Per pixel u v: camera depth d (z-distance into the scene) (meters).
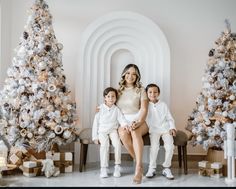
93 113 4.94
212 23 5.16
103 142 3.99
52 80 4.07
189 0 5.18
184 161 4.11
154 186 3.41
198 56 5.14
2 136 4.20
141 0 5.14
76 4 5.09
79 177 3.84
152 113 4.14
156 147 3.99
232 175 3.70
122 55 5.18
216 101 4.06
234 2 5.13
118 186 3.39
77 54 5.01
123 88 4.36
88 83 4.91
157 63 5.02
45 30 4.18
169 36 5.14
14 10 5.02
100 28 4.98
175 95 5.11
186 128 4.55
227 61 4.15
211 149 4.24
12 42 4.99
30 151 4.08
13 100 4.04
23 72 4.05
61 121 4.11
